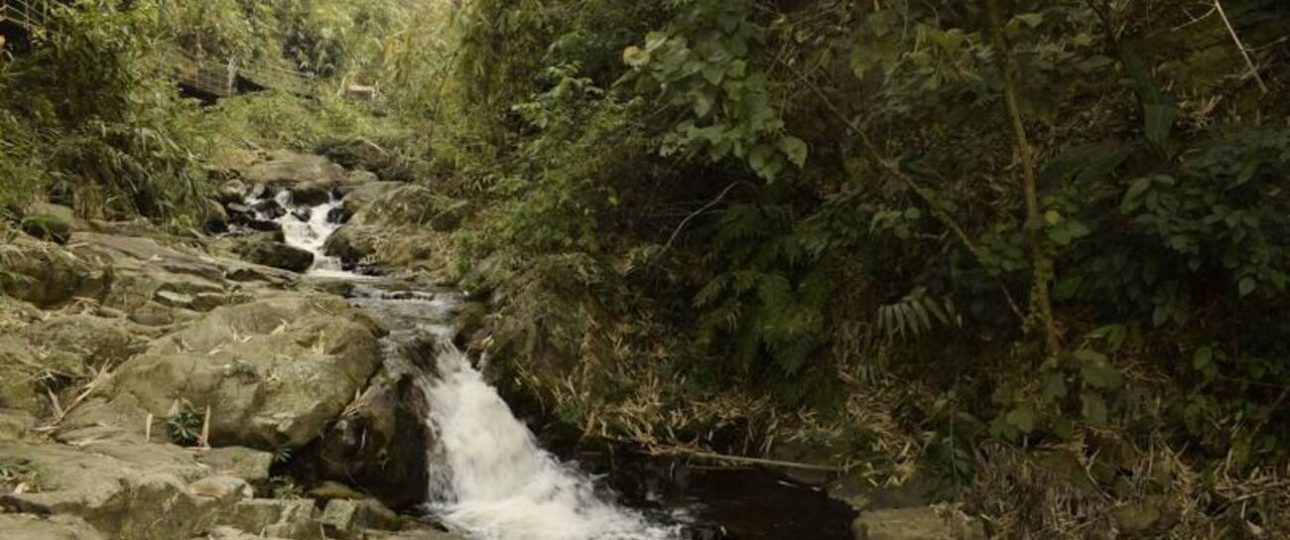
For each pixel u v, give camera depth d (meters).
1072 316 4.15
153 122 7.11
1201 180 3.42
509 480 4.68
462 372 5.11
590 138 5.59
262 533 3.09
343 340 4.38
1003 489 3.96
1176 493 3.67
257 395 3.87
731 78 3.39
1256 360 3.63
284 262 7.34
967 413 4.41
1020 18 3.32
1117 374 3.65
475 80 7.02
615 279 5.82
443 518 4.22
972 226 4.41
